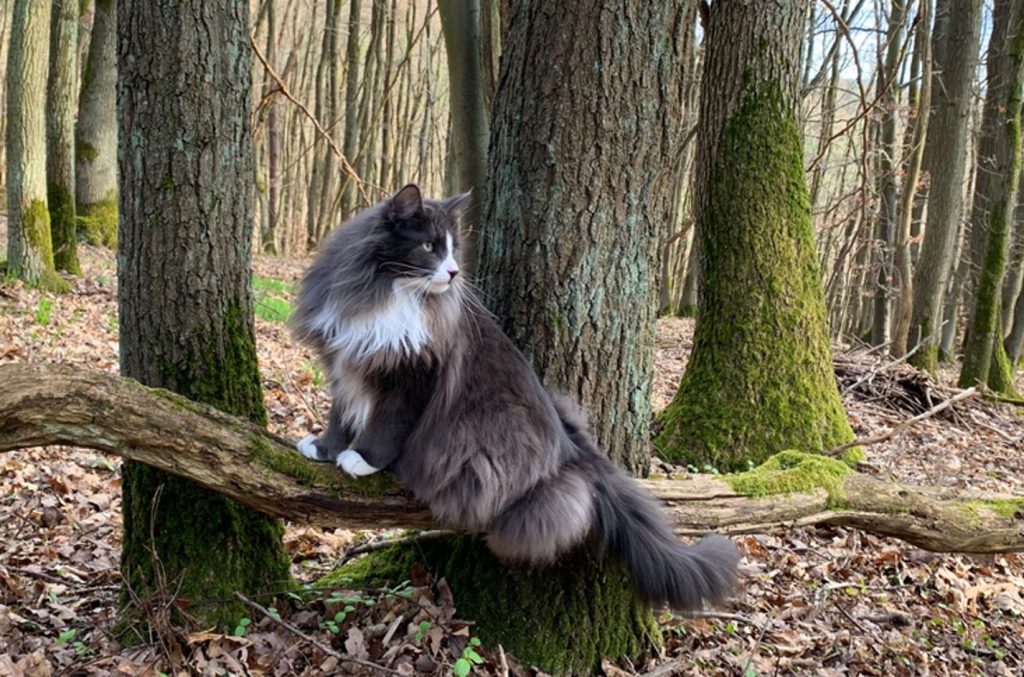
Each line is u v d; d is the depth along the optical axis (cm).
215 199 133
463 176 233
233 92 133
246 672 129
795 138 249
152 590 137
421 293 118
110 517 183
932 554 201
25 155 392
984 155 508
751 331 244
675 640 154
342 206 806
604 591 140
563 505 120
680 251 771
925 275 472
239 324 139
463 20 228
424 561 148
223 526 139
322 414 260
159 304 133
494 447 119
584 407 137
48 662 128
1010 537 155
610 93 129
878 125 581
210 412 117
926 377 388
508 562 139
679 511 138
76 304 387
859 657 159
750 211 244
